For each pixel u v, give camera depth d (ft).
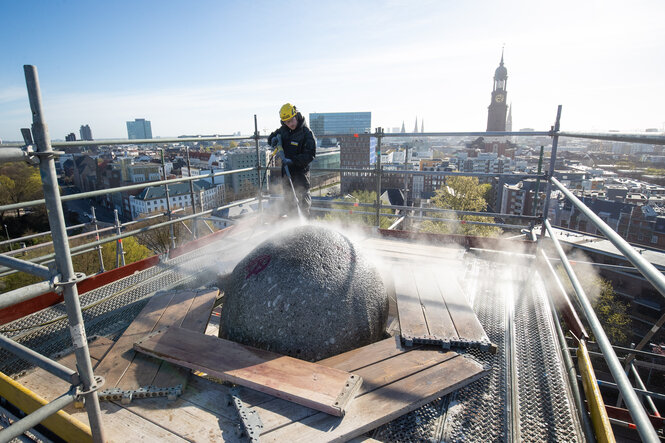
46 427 7.52
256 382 7.79
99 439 6.50
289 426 6.95
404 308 11.15
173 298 12.26
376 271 11.08
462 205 124.16
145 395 7.88
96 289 13.91
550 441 7.14
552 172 14.84
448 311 11.02
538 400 8.20
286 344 9.09
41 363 6.05
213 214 19.08
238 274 10.36
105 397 7.75
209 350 8.98
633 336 118.73
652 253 105.60
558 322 11.99
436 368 8.64
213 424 7.16
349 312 9.57
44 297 12.48
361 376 8.32
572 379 9.34
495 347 9.43
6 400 8.36
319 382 7.83
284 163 17.06
